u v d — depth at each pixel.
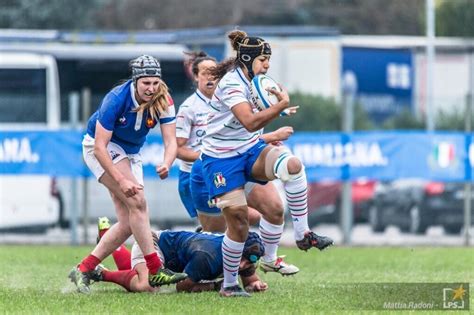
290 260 46.78
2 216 70.69
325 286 33.91
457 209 73.19
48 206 72.00
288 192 30.62
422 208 73.88
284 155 30.22
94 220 73.12
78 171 60.09
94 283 34.88
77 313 27.41
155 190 70.38
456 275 38.38
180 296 30.83
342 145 60.03
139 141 32.00
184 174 36.22
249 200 33.12
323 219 75.94
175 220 70.44
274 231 33.19
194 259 31.66
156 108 31.34
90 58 81.69
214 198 30.53
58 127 68.62
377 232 76.69
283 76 88.75
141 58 31.17
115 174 30.97
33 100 70.88
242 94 29.84
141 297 30.62
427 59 97.25
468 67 102.56
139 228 31.31
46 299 30.28
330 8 155.38
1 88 78.81
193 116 35.88
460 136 60.28
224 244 30.59
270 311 27.62
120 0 152.00
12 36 82.88
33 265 43.34
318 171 60.09
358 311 27.77
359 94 98.31
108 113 31.02
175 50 80.88
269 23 153.38
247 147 30.45
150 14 152.12
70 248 56.81
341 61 96.81
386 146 59.94
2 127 68.44
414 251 53.81
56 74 79.62
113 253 33.50
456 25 130.38
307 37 89.06
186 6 152.88
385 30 155.88
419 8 155.00
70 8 132.62
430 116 75.00
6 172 59.94
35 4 130.12
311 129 78.12
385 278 37.22
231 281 30.94
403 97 100.69
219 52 81.94
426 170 60.09
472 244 62.56
